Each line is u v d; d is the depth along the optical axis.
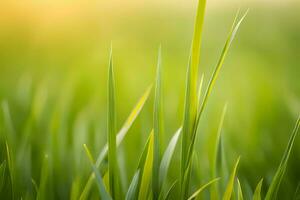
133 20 1.82
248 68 0.98
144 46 1.46
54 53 1.24
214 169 0.37
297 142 0.52
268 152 0.52
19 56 1.24
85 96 0.73
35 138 0.51
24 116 0.58
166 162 0.34
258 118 0.59
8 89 0.79
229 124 0.59
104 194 0.31
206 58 1.19
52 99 0.71
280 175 0.34
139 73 0.96
